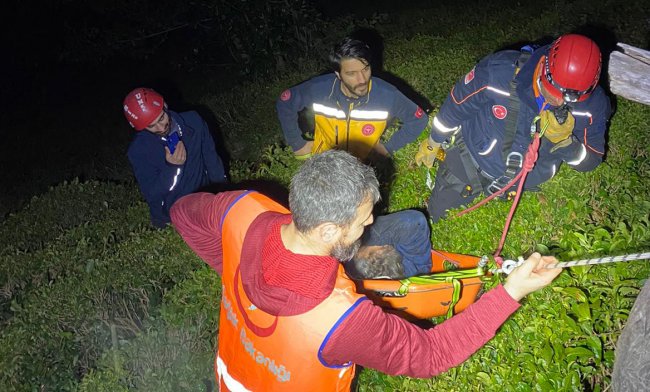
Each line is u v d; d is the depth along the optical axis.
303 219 2.09
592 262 2.38
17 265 5.96
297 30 9.96
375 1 14.05
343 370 2.25
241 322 2.37
